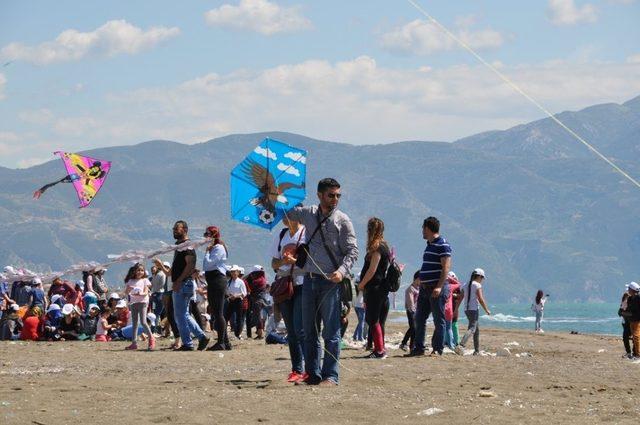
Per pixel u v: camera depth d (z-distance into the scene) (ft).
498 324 542.98
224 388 57.62
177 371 70.03
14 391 55.52
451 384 61.98
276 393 55.21
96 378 64.23
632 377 69.77
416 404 52.26
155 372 69.26
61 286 121.39
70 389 56.65
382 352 80.64
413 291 93.15
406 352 91.45
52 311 112.57
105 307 111.14
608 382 65.82
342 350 92.02
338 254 57.52
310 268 57.62
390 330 158.92
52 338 110.42
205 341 90.17
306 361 59.16
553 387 62.03
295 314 60.49
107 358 81.66
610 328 545.44
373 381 61.52
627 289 98.22
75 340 110.01
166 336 114.62
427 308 83.87
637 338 95.91
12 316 113.39
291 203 58.13
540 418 48.16
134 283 92.79
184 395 54.24
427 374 68.39
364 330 108.68
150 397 53.36
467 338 91.25
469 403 53.26
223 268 89.76
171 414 47.73
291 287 60.13
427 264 83.05
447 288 84.17
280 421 46.55
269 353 86.33
